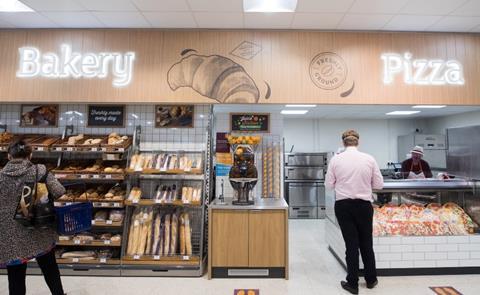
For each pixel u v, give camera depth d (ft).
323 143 28.09
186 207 12.55
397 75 11.96
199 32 12.05
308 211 23.41
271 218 10.93
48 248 7.90
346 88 11.88
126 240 11.39
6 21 11.53
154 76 11.97
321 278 10.89
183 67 11.98
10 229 7.36
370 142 28.02
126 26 11.88
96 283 10.42
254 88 11.89
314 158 23.59
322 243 15.57
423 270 10.95
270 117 13.58
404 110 23.20
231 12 10.65
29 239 7.52
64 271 11.02
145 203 11.08
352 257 9.75
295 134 28.27
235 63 11.97
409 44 12.07
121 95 11.93
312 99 11.85
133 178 12.19
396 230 11.14
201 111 12.90
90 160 12.34
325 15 10.80
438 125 26.81
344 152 10.37
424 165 16.49
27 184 7.50
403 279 10.62
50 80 12.01
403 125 27.96
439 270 10.95
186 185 12.65
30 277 10.75
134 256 11.04
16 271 7.56
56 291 8.24
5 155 12.19
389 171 24.82
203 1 9.91
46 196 7.72
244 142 12.34
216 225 10.96
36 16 11.10
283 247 10.89
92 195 11.25
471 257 10.94
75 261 11.04
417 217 11.58
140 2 10.02
